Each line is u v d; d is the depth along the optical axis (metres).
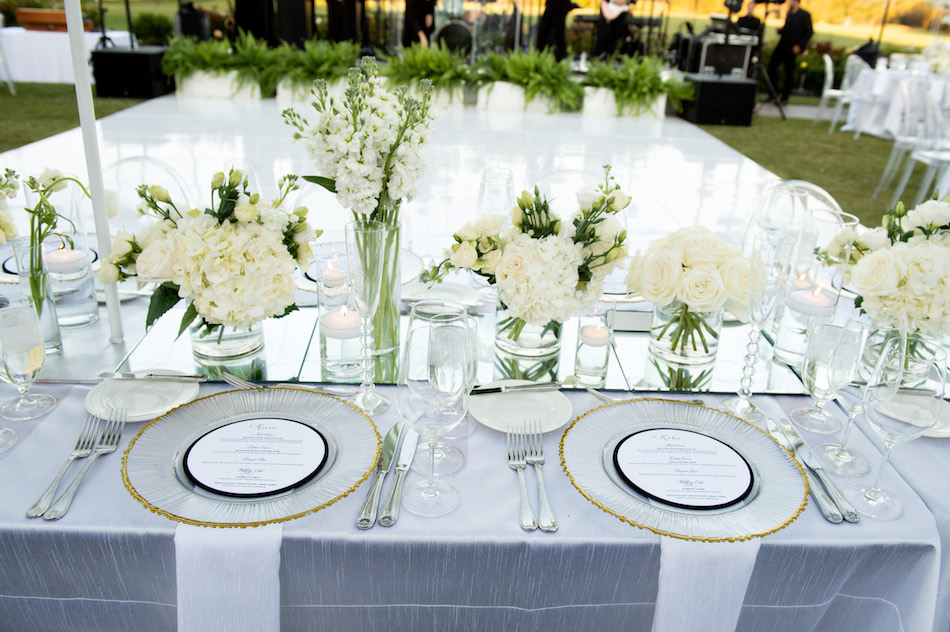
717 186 5.93
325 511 1.00
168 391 1.26
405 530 0.97
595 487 1.05
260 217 1.20
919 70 7.28
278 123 7.48
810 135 8.87
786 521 0.98
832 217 1.50
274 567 0.95
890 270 1.30
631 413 1.23
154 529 0.96
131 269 1.24
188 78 9.07
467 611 1.05
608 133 7.95
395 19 10.80
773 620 1.08
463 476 1.09
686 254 1.38
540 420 1.21
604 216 1.32
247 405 1.21
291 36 9.61
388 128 1.23
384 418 1.23
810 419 1.28
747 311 1.37
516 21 10.52
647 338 1.62
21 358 1.11
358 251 1.18
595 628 1.07
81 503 0.99
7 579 0.99
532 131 7.73
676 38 10.80
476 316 1.68
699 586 0.96
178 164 5.68
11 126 7.22
